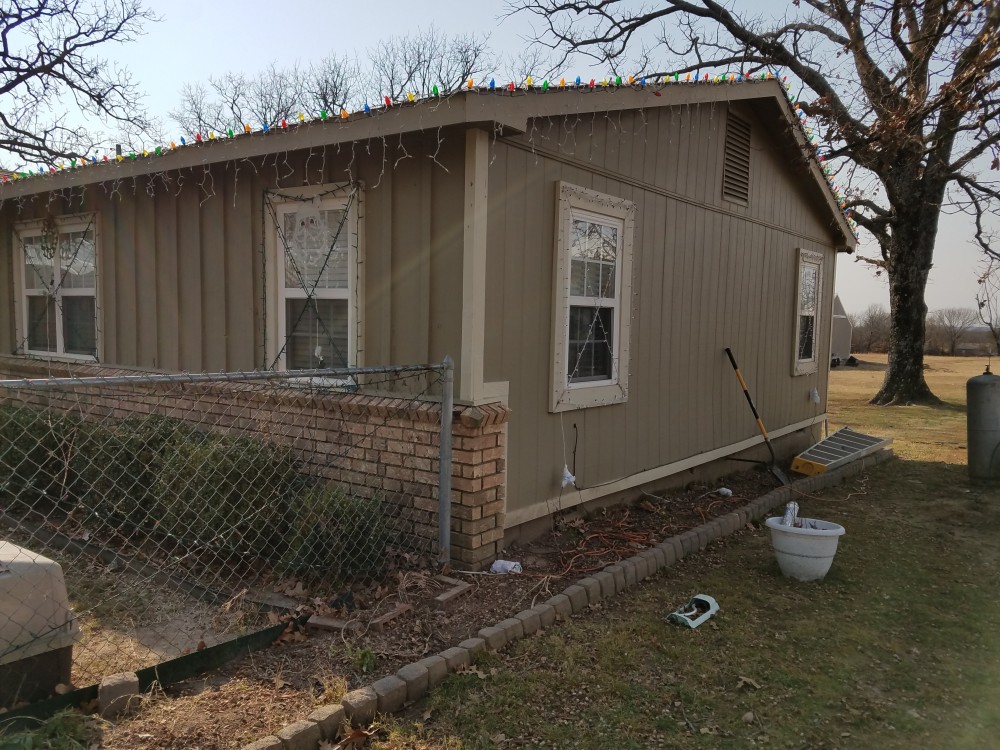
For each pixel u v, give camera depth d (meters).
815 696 3.28
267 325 5.46
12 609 2.67
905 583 4.89
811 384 10.83
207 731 2.64
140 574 4.38
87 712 2.73
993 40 6.20
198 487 4.52
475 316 4.43
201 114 30.31
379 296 4.88
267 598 3.97
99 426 5.36
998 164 7.43
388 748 2.69
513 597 4.05
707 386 7.71
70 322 7.33
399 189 4.73
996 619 4.29
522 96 4.32
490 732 2.83
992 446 8.23
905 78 7.64
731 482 8.17
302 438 5.18
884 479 8.55
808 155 8.63
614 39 14.63
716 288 7.74
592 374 5.91
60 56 16.17
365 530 4.25
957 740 2.94
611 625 3.92
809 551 4.79
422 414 4.48
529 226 4.91
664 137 6.55
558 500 5.45
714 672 3.46
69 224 7.14
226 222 5.72
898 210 17.41
